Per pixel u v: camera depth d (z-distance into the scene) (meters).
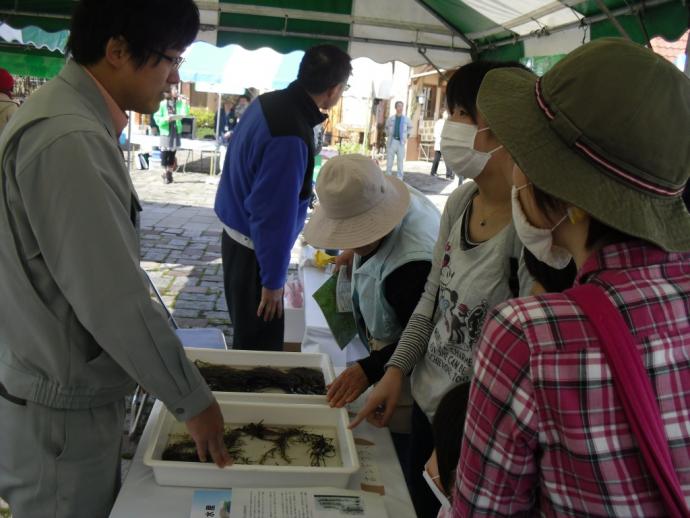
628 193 0.67
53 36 5.13
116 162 1.21
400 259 1.65
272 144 2.41
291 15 4.86
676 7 2.63
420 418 1.67
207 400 1.26
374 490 1.33
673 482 0.62
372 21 4.93
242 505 1.20
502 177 1.39
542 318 0.68
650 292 0.67
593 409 0.64
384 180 1.76
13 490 1.34
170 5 1.25
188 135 12.69
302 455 1.39
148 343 1.18
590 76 0.68
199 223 7.86
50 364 1.25
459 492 0.75
